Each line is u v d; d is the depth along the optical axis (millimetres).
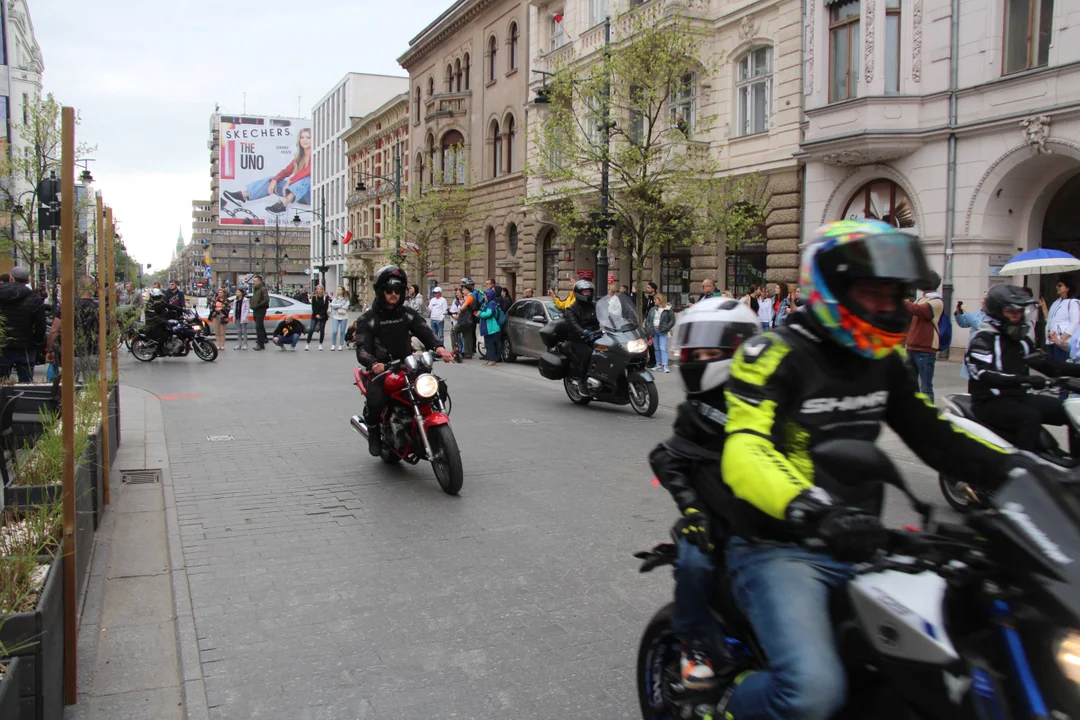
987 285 17000
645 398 11414
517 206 34969
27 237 22312
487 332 19188
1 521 4105
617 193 23312
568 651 4086
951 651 1941
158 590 4914
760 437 2328
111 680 3805
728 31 22734
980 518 2105
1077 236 17062
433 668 3908
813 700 2133
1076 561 1858
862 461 2199
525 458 8648
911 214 18328
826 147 18719
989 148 16688
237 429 10250
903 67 17891
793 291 18109
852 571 2391
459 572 5207
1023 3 16328
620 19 24625
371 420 7785
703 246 24141
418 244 41656
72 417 3582
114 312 8328
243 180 79500
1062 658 1782
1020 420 5594
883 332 2314
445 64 42406
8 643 2871
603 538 5902
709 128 21500
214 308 24125
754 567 2441
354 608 4625
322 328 23609
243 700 3600
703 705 2705
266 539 5867
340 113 77438
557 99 21125
